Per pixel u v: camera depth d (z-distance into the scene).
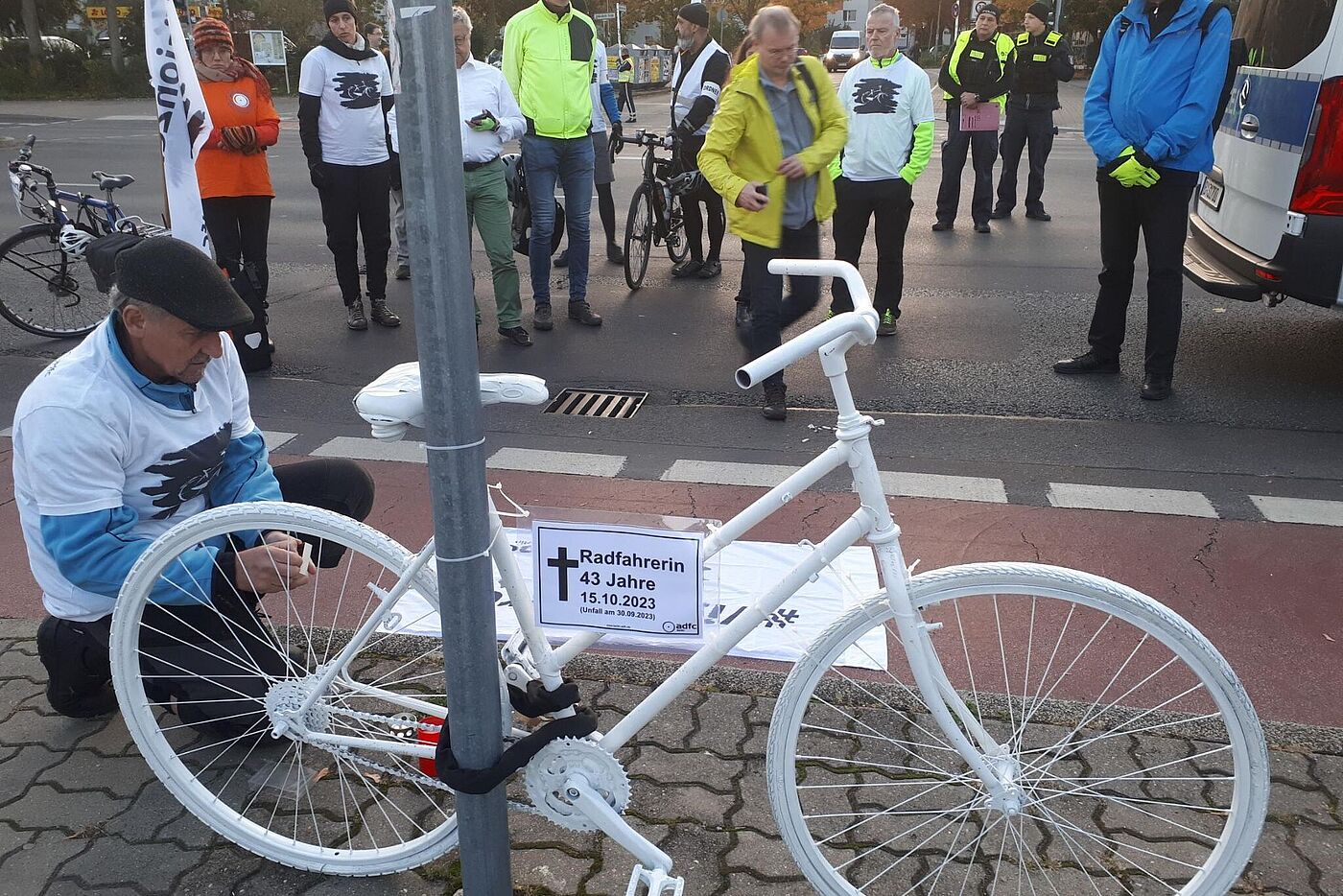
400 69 1.59
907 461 4.66
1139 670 3.11
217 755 2.78
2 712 2.95
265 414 5.36
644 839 2.12
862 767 2.71
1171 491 4.32
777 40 4.62
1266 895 2.28
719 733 2.83
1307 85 4.91
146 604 2.50
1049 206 11.07
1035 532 3.97
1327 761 2.67
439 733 2.10
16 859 2.44
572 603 2.07
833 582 3.47
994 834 2.49
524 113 6.31
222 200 5.75
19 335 6.80
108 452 2.35
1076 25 45.50
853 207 6.18
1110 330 5.65
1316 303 5.00
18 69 32.47
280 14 35.94
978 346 6.31
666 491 4.38
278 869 2.43
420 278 1.68
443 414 1.75
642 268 7.82
